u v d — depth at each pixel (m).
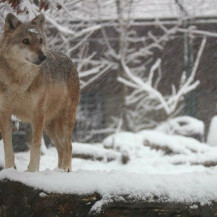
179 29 23.72
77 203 6.95
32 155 8.70
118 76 23.19
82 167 12.45
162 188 6.87
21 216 7.30
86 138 23.44
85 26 21.52
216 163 12.55
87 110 24.91
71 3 14.24
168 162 13.02
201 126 18.91
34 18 8.83
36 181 7.28
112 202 6.80
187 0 25.27
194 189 6.86
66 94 9.76
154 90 21.59
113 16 23.55
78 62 21.14
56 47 19.39
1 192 7.59
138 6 25.86
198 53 22.89
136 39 24.12
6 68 8.44
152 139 15.04
